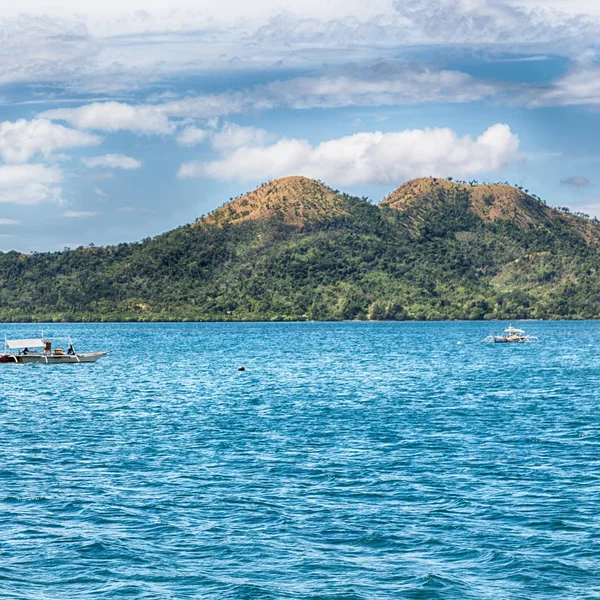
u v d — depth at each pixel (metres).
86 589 78.38
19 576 81.38
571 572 81.88
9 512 101.12
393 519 98.19
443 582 79.50
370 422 172.88
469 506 103.25
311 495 108.81
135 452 138.62
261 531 94.00
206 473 121.88
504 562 84.38
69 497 107.81
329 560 85.19
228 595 76.94
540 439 149.88
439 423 171.00
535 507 102.56
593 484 114.00
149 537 92.06
